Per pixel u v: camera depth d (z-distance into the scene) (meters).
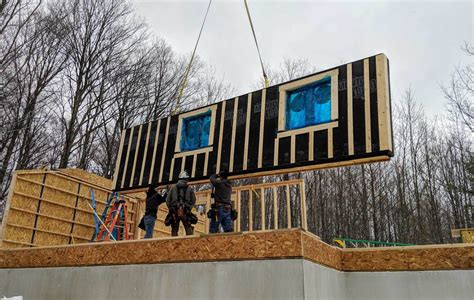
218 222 7.53
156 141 10.41
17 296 7.21
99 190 12.25
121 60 24.38
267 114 8.43
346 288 6.86
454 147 23.53
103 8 24.20
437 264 6.33
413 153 24.86
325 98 7.73
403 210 22.53
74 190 11.41
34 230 10.12
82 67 22.38
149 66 25.64
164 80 26.19
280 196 22.20
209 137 9.28
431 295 6.22
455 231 11.01
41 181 10.52
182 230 14.98
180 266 5.89
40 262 7.43
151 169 10.18
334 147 7.20
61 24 22.16
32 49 20.33
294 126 7.99
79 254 7.00
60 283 7.00
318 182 24.06
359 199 23.42
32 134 20.38
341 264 6.99
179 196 7.74
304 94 8.12
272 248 5.28
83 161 20.91
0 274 7.83
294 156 7.66
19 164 19.66
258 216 21.44
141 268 6.23
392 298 6.47
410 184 23.91
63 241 10.84
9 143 19.95
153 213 8.44
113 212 10.71
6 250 8.00
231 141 8.83
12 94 18.42
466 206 20.67
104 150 23.56
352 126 7.11
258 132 8.42
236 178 8.52
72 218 11.20
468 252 6.16
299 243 5.12
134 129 11.16
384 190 23.55
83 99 21.94
